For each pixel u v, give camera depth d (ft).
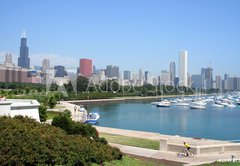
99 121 328.90
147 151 115.55
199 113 465.06
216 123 332.39
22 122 71.26
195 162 97.45
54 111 300.61
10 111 105.81
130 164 80.18
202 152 109.60
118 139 153.58
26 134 60.18
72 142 68.39
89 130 102.78
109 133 183.83
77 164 62.90
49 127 76.59
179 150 112.88
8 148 52.90
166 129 276.00
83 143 72.28
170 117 392.47
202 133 255.91
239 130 276.82
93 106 581.12
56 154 58.95
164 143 115.75
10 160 51.31
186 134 246.68
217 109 558.56
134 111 478.59
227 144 116.37
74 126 101.40
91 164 67.67
